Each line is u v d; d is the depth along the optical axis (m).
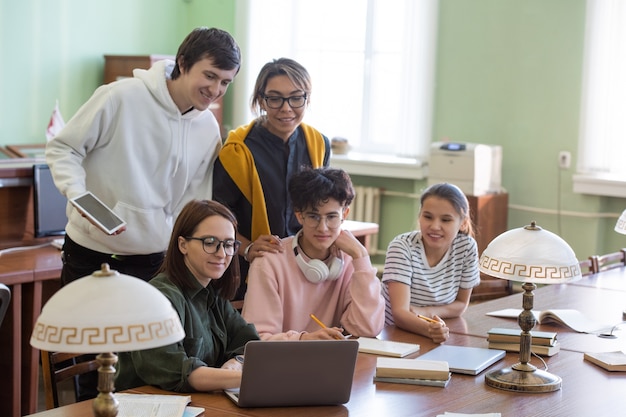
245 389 1.98
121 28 6.55
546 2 5.45
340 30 6.39
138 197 2.88
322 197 2.63
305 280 2.75
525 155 5.60
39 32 6.02
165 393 2.09
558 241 2.25
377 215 6.13
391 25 6.20
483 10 5.67
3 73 5.83
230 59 2.76
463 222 3.11
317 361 2.00
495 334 2.58
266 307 2.66
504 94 5.64
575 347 2.66
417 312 2.93
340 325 2.82
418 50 5.89
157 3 6.79
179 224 2.25
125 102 2.81
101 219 2.53
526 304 2.26
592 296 3.45
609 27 5.18
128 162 2.85
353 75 6.38
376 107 6.30
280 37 6.55
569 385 2.27
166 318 1.47
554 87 5.46
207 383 2.07
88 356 2.97
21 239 4.22
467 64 5.77
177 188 3.01
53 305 1.45
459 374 2.33
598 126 5.26
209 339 2.31
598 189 5.27
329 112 6.48
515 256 2.22
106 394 1.51
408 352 2.50
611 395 2.19
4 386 3.58
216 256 2.23
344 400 2.05
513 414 2.02
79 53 6.29
